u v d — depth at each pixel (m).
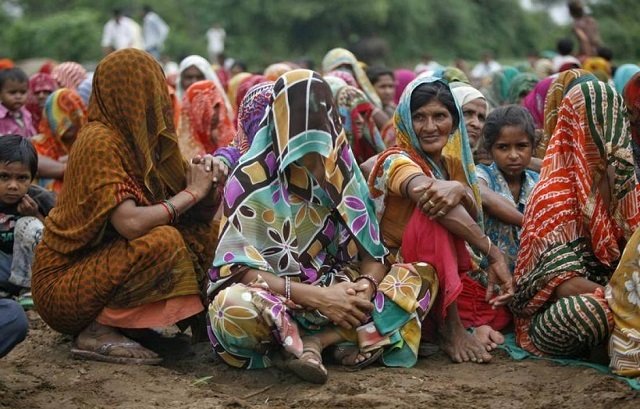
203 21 45.84
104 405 5.40
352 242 6.18
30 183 7.09
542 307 6.19
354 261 6.20
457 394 5.50
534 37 54.91
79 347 6.21
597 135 6.11
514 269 6.70
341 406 5.29
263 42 45.59
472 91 8.02
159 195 6.21
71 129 10.01
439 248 6.04
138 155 6.11
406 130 6.31
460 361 6.14
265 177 5.91
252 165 5.91
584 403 5.26
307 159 5.86
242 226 5.85
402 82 14.34
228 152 6.56
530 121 6.85
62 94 9.98
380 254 6.06
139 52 6.16
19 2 45.56
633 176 6.13
